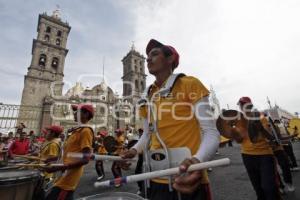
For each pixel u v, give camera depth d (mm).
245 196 4012
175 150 1234
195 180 851
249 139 3109
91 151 2521
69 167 2395
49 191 2496
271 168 2826
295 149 13039
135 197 1313
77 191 5234
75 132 2650
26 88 32000
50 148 3449
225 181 5473
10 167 2461
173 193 1234
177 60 1593
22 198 2014
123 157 1624
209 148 1021
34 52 35000
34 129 17109
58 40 39125
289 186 4066
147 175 972
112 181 996
